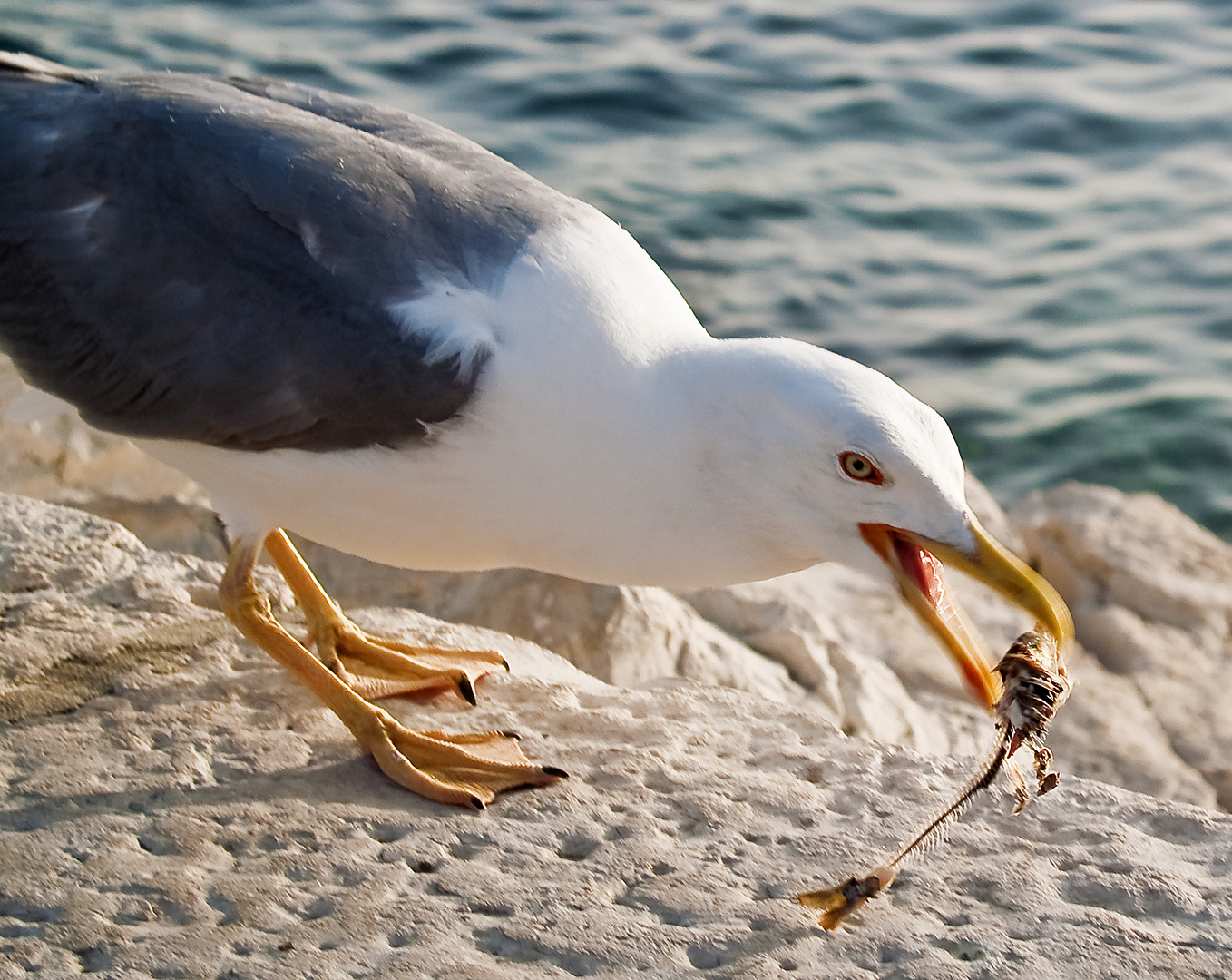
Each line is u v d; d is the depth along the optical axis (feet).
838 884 2.86
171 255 3.08
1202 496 5.45
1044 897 2.83
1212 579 4.74
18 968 2.75
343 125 3.20
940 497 2.86
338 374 3.01
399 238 3.03
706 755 3.14
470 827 2.97
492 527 3.07
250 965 2.76
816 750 3.15
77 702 3.18
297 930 2.81
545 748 3.14
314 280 3.03
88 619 3.34
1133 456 5.59
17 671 3.22
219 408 3.07
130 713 3.17
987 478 5.53
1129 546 4.83
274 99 3.29
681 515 2.99
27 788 3.01
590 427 2.96
